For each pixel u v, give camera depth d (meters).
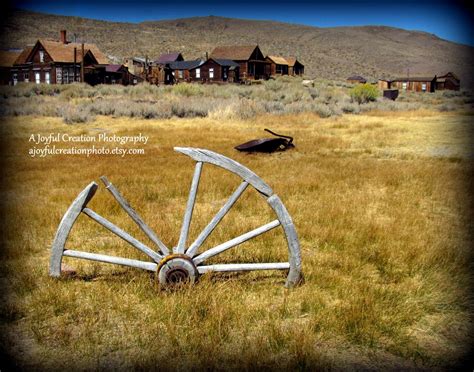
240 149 14.23
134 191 8.77
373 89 38.56
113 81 56.72
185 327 3.78
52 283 4.48
